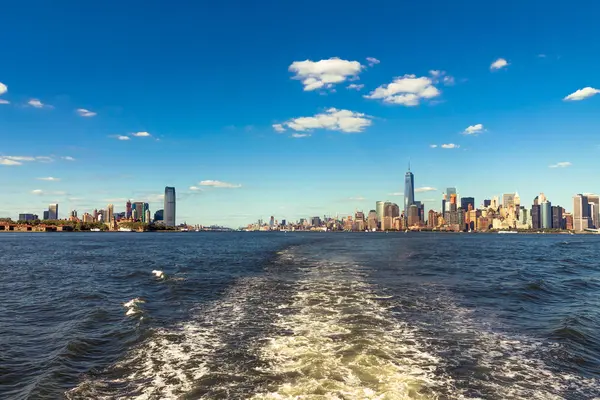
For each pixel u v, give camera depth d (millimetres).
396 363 14070
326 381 12430
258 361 14375
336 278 36844
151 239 196625
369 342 16422
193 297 28312
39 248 108562
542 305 25609
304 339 16953
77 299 29234
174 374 13453
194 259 64750
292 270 44500
